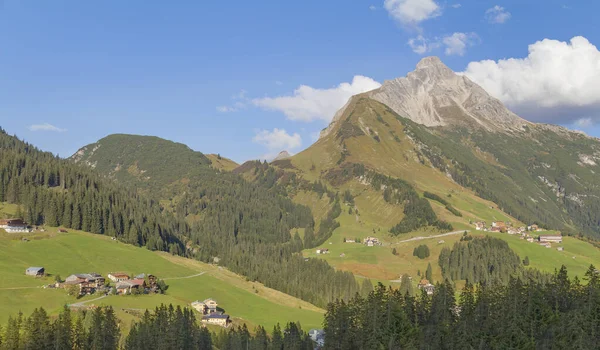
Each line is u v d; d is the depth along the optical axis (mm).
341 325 174250
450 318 182500
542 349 155875
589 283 176250
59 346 161375
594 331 156375
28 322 162750
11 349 158125
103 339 168500
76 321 172125
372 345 163625
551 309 174625
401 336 166750
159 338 173000
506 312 175375
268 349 187250
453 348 162250
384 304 178250
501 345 160125
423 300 191750
